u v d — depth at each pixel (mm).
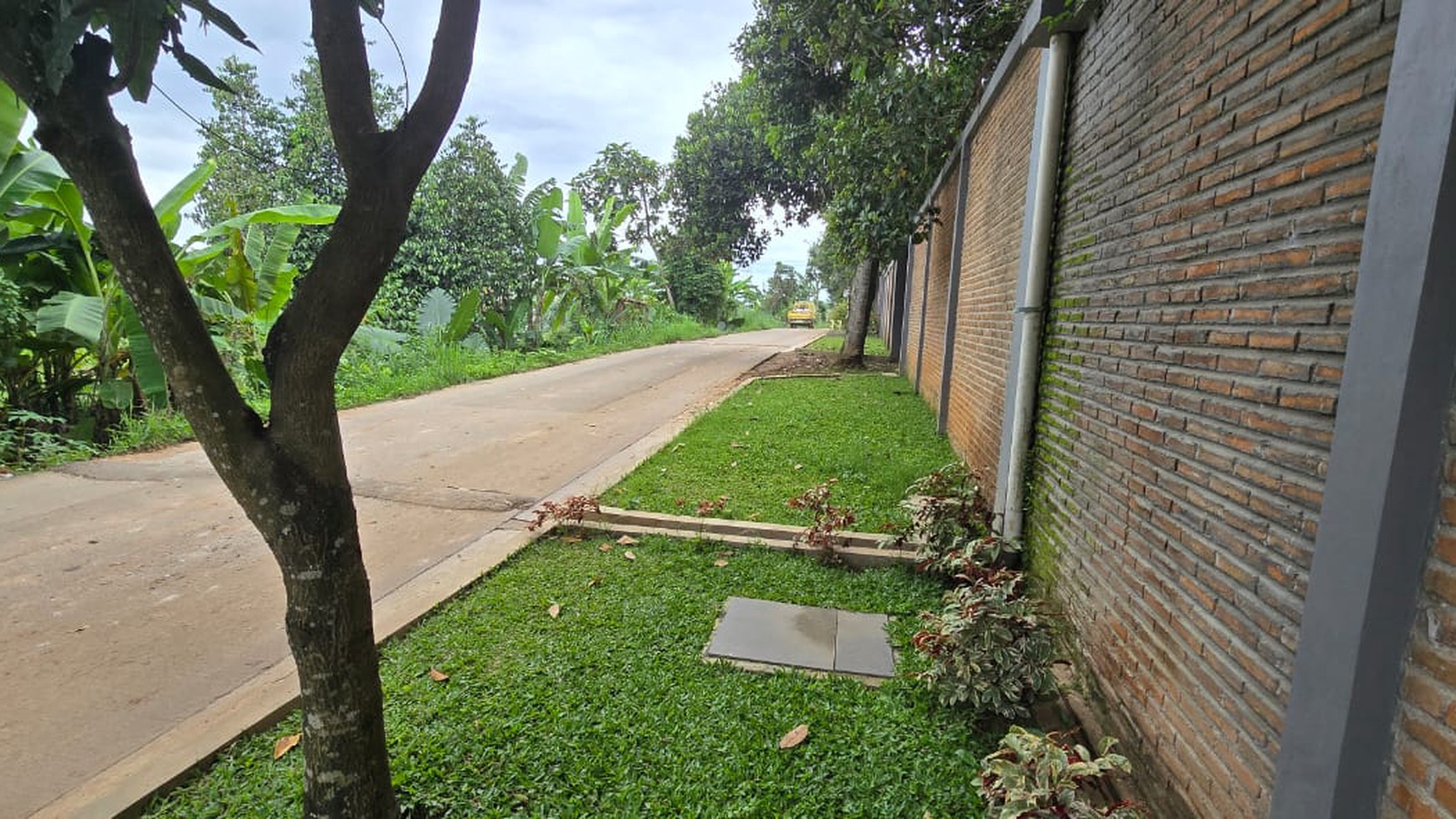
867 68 6453
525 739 2467
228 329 8266
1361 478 1362
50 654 3037
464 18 1576
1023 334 3936
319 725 1818
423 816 2131
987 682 2572
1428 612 1279
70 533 4480
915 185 8859
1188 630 2105
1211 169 2145
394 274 14203
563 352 16141
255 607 3504
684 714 2627
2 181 6387
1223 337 2016
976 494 4277
